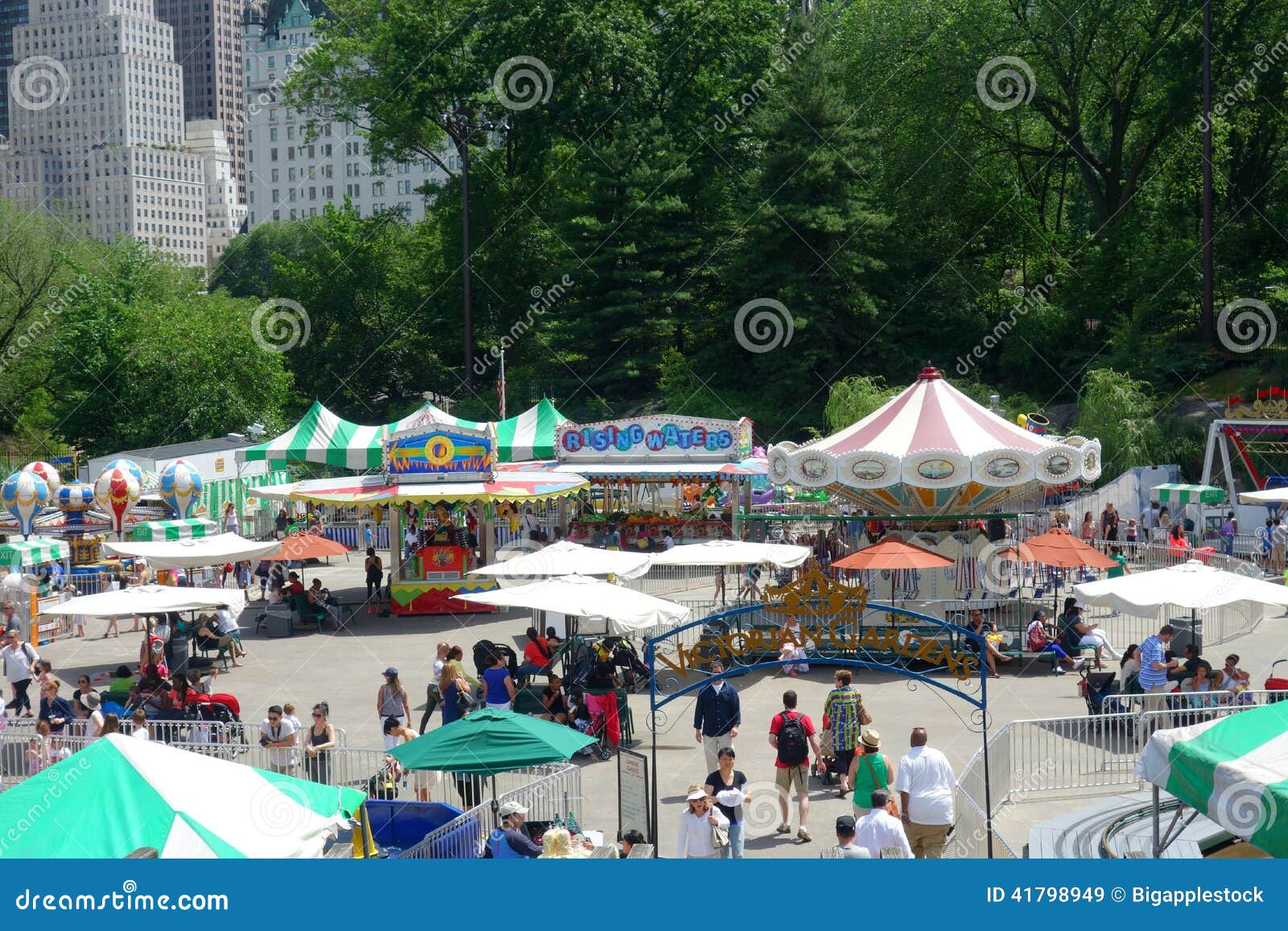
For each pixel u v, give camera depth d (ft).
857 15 215.51
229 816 34.04
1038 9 196.44
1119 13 190.90
